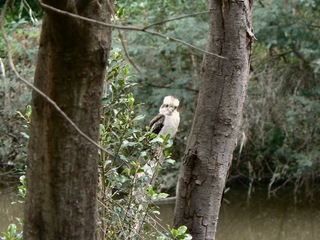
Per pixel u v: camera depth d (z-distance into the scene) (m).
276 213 18.39
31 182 3.87
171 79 19.59
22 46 18.33
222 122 6.07
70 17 3.40
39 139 3.79
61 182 3.80
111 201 5.97
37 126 3.78
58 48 3.57
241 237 16.77
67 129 3.71
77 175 3.81
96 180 3.93
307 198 19.25
